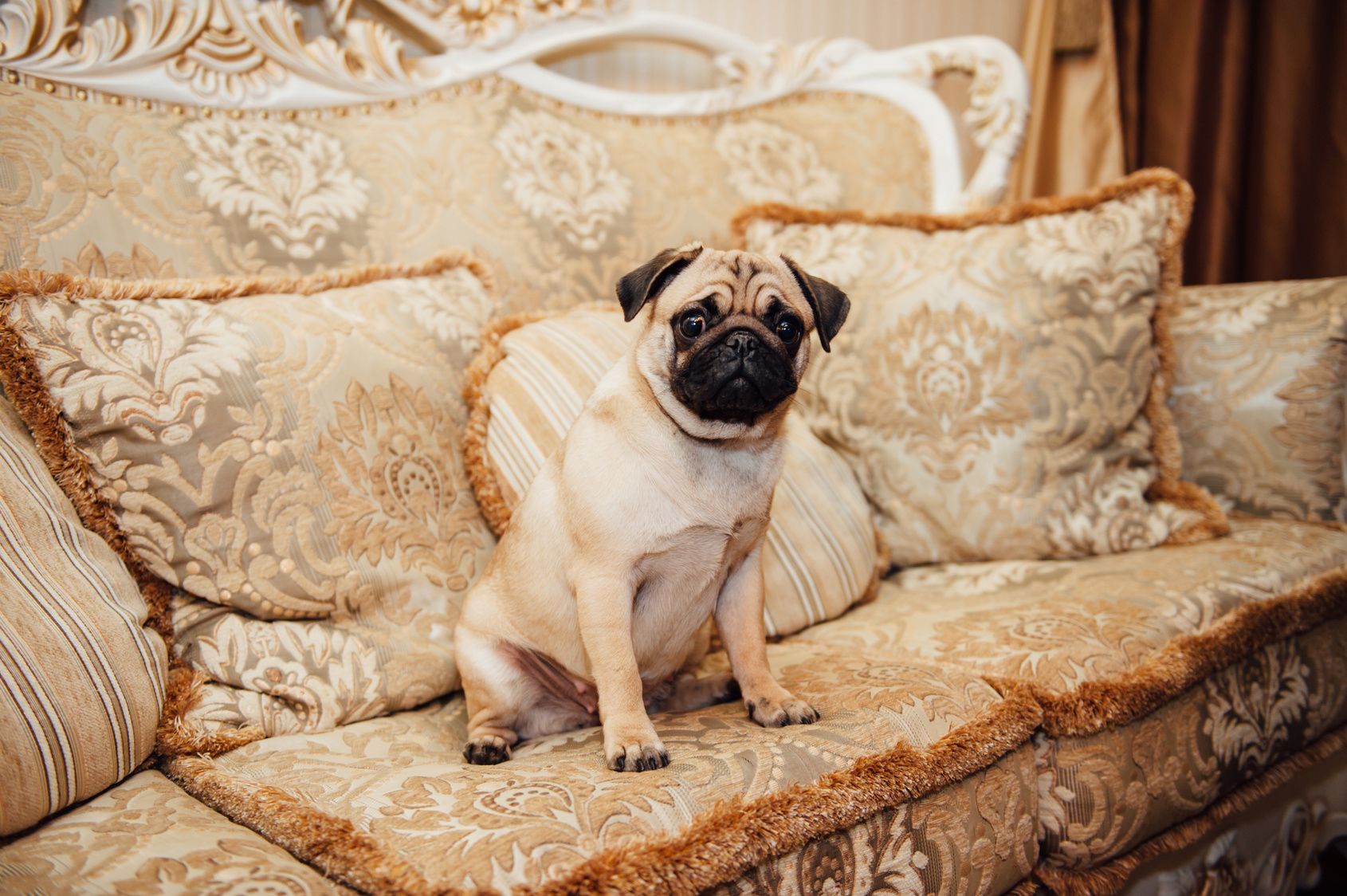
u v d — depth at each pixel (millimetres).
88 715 1261
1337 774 2270
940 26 3857
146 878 1043
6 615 1227
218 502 1591
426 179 2326
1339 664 2127
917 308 2416
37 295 1542
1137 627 1827
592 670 1481
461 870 1060
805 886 1222
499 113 2514
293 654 1611
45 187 1801
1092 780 1591
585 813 1172
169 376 1590
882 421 2416
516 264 2398
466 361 2068
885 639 1939
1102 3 3865
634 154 2691
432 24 2477
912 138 3090
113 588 1435
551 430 1941
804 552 2086
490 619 1690
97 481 1548
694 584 1591
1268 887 2076
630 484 1496
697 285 1569
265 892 1021
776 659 1838
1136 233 2406
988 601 2105
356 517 1721
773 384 1463
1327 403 2465
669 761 1339
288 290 1891
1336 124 3889
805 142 2967
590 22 2689
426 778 1333
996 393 2334
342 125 2291
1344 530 2404
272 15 2197
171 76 2064
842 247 2547
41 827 1195
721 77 3258
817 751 1351
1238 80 4023
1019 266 2398
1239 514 2598
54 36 1919
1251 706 1897
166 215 1947
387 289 2016
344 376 1783
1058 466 2318
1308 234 4012
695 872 1104
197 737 1438
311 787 1322
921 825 1350
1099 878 1605
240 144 2100
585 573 1501
